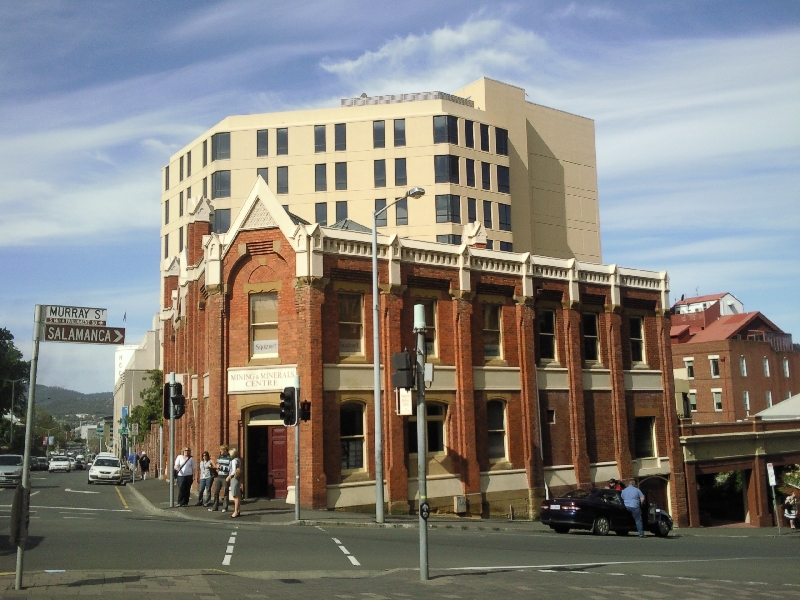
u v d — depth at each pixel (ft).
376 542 64.08
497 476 108.37
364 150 206.49
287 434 95.86
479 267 110.52
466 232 130.41
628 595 40.91
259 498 96.37
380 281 99.71
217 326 97.55
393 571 47.42
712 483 150.61
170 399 90.63
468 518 100.12
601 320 126.00
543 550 63.62
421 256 104.17
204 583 40.27
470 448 105.19
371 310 99.14
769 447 146.30
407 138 205.26
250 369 95.91
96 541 57.36
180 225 229.25
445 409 104.83
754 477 143.13
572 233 240.94
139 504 99.66
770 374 251.39
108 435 507.30
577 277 121.60
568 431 118.21
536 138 237.86
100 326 39.14
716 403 241.55
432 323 105.50
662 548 71.67
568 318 120.16
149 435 212.64
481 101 217.97
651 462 127.85
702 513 140.67
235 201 208.33
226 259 98.53
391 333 99.19
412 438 101.35
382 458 87.71
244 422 96.63
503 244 211.41
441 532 78.33
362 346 98.27
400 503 96.89
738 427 142.82
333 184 206.49
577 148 246.68
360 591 39.96
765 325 264.11
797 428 151.84
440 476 102.06
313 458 90.58
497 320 113.50
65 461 251.80
